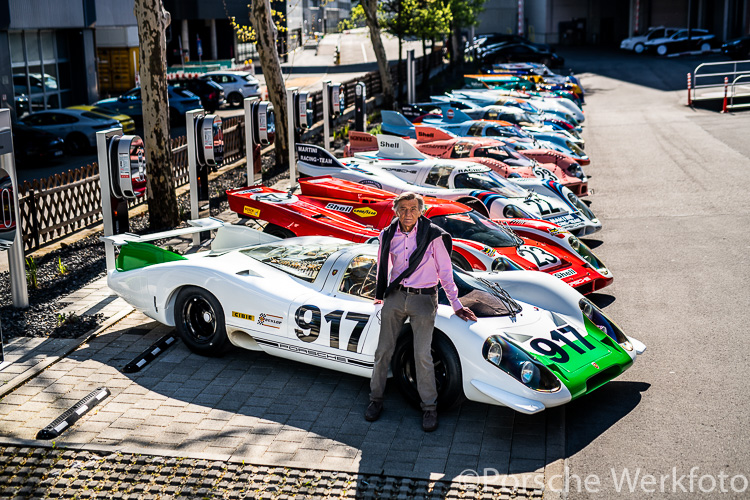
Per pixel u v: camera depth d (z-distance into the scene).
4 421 5.39
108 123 21.38
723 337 6.90
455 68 46.78
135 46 37.84
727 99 27.09
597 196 13.81
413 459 4.85
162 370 6.29
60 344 6.84
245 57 55.78
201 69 43.62
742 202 12.65
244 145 19.20
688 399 5.68
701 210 12.27
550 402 5.04
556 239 8.50
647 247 10.24
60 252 10.42
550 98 22.97
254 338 6.19
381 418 5.45
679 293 8.24
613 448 4.99
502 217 9.57
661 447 4.98
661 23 60.62
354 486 4.52
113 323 7.42
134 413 5.51
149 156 11.28
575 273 7.94
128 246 7.00
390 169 11.73
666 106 27.67
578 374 5.26
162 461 4.82
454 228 8.26
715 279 8.68
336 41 69.50
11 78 24.84
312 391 5.90
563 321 5.88
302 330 5.89
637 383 6.01
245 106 12.51
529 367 5.11
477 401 5.30
